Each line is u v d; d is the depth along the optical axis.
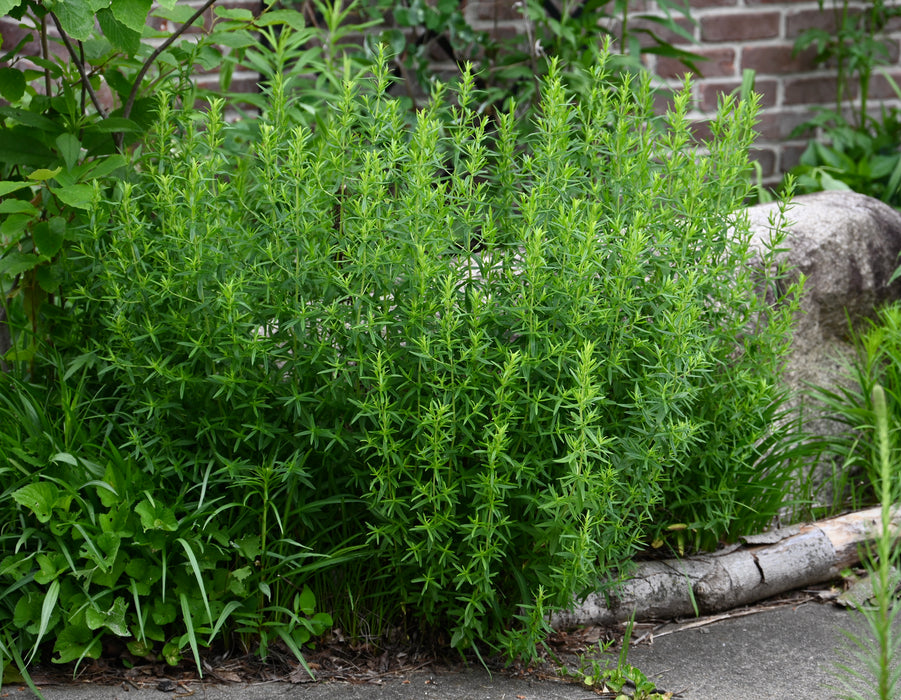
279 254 2.21
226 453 2.43
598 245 2.30
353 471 2.28
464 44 4.74
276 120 2.49
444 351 2.17
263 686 2.28
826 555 2.83
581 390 2.08
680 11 4.74
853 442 3.33
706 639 2.57
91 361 2.45
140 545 2.30
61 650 2.24
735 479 2.83
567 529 2.17
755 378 2.73
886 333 3.41
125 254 2.34
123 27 2.41
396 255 2.21
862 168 4.82
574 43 4.46
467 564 2.31
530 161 2.41
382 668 2.38
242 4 4.76
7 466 2.35
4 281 2.77
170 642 2.33
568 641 2.55
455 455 2.21
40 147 2.63
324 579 2.46
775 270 3.30
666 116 2.58
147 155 2.50
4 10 2.15
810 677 2.33
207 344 2.22
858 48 5.04
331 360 2.21
